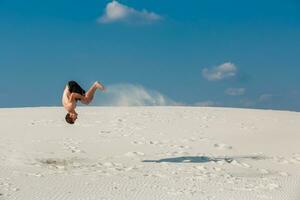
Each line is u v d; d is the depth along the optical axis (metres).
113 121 28.64
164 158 19.42
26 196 13.09
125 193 13.64
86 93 16.14
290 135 25.62
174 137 24.31
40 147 20.72
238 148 22.28
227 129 26.92
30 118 29.42
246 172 17.50
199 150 21.45
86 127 26.55
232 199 13.24
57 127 26.33
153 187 14.41
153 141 23.09
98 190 13.91
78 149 20.70
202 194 13.70
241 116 31.23
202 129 26.75
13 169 16.44
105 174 16.06
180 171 17.03
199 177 16.02
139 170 16.98
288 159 20.23
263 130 26.89
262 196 13.65
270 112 33.28
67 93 16.28
